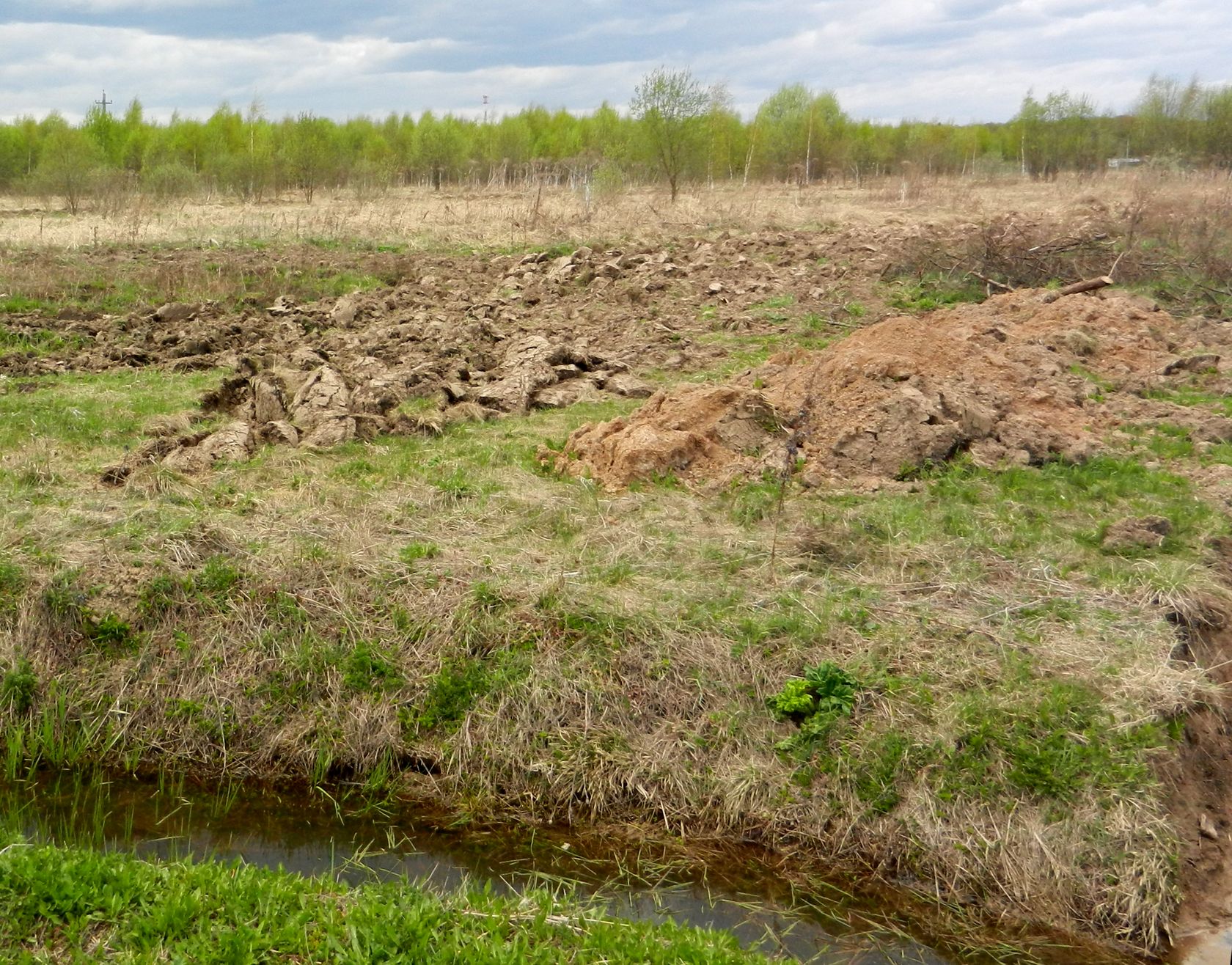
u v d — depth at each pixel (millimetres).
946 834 4914
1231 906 4707
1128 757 5012
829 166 42062
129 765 5781
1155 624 5898
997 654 5680
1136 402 9578
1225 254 14984
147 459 8203
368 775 5688
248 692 5938
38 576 6285
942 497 7625
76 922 3814
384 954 3779
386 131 54625
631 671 5770
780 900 4848
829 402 8656
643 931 4223
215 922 3887
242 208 29641
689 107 28188
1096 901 4648
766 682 5660
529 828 5328
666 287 16000
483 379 10969
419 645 5984
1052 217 19859
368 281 17094
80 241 20891
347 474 8086
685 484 7906
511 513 7332
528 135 48344
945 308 13664
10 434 8828
